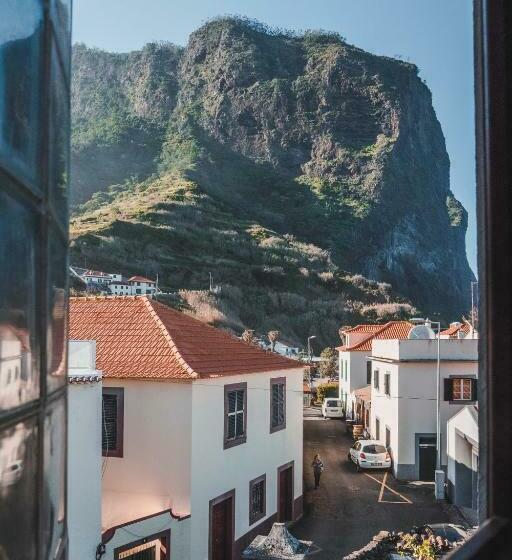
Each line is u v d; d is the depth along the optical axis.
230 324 96.19
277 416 20.28
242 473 17.59
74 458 10.66
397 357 28.08
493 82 1.49
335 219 191.38
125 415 15.56
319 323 113.81
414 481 27.30
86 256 112.19
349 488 25.98
